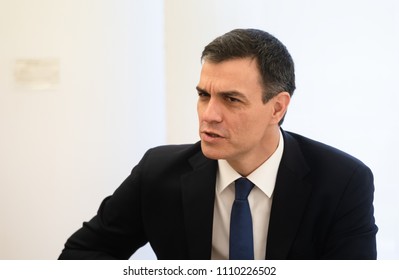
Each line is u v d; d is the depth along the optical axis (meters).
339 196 2.13
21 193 3.99
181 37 3.76
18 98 3.91
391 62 3.51
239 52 1.82
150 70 3.83
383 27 3.50
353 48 3.55
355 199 2.15
